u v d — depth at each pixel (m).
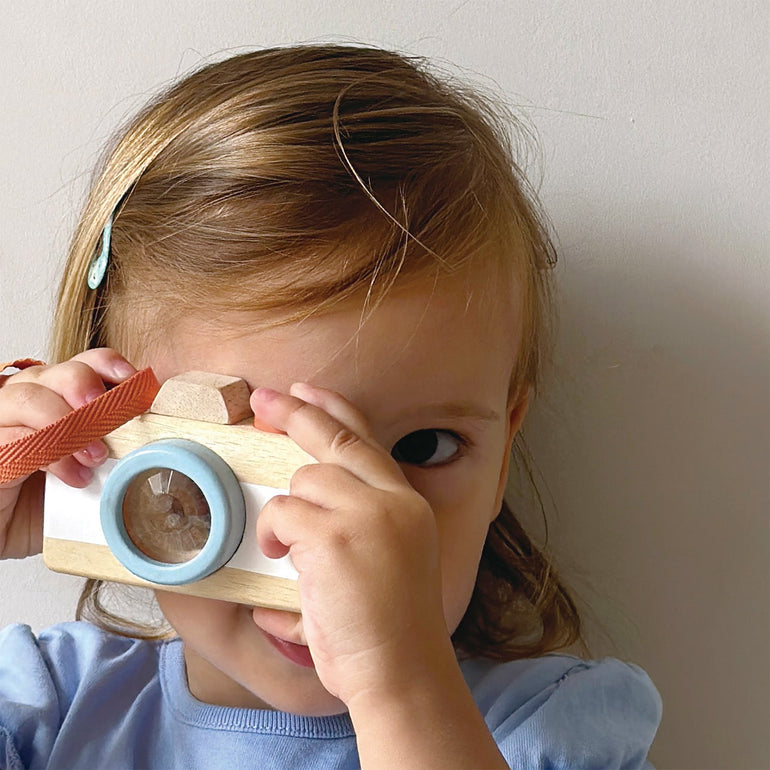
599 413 0.97
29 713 0.93
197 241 0.73
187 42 0.94
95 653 0.99
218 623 0.78
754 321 0.94
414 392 0.73
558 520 0.99
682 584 0.98
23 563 1.06
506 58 0.92
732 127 0.91
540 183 0.93
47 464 0.65
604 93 0.92
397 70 0.82
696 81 0.91
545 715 0.86
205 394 0.65
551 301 0.95
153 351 0.76
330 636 0.61
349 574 0.60
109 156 0.88
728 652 0.99
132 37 0.95
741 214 0.92
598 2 0.90
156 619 1.05
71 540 0.68
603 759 0.84
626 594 0.99
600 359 0.96
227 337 0.71
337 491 0.62
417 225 0.72
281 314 0.70
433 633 0.62
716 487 0.97
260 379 0.71
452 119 0.79
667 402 0.96
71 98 0.96
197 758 0.90
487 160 0.81
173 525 0.65
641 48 0.91
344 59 0.82
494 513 0.89
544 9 0.91
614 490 0.98
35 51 0.96
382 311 0.71
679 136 0.92
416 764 0.60
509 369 0.83
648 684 0.93
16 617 1.06
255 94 0.77
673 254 0.93
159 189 0.76
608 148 0.92
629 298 0.94
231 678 0.85
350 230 0.71
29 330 1.00
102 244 0.80
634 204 0.93
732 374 0.95
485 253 0.77
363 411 0.71
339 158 0.73
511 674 0.95
